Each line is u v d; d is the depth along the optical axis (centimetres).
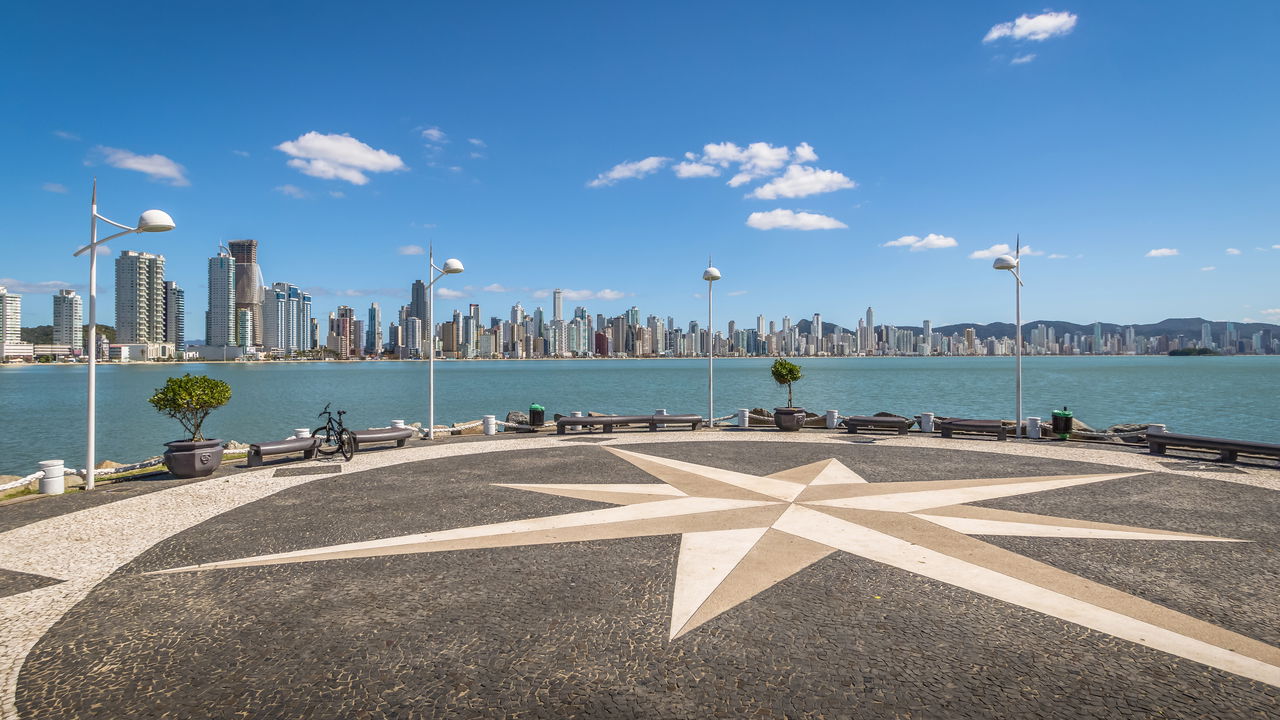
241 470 1523
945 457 1590
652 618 623
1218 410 4962
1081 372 15112
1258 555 803
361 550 854
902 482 1263
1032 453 1658
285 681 511
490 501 1135
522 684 502
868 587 698
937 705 468
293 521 1018
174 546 887
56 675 525
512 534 918
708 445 1855
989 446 1797
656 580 725
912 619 617
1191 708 463
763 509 1044
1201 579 718
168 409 1579
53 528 990
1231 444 1480
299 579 744
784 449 1756
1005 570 748
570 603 662
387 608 655
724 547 840
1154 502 1091
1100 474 1348
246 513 1078
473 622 619
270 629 609
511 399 6975
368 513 1063
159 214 1334
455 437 2189
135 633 603
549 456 1662
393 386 10212
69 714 468
